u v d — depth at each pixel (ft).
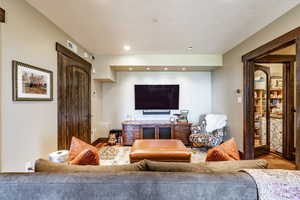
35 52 7.80
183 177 3.14
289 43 8.10
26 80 7.20
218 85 16.72
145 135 16.35
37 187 3.04
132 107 18.66
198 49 14.03
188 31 10.36
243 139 11.98
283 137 12.71
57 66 9.66
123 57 15.48
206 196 3.03
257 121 14.29
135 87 18.20
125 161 12.07
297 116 7.42
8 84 6.37
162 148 9.70
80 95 12.71
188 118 18.72
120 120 18.61
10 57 6.45
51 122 9.05
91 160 5.04
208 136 13.58
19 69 6.80
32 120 7.62
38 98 7.97
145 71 18.61
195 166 4.09
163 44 12.74
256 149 13.17
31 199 3.04
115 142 16.67
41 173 3.25
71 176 3.16
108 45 12.94
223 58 15.44
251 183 3.08
